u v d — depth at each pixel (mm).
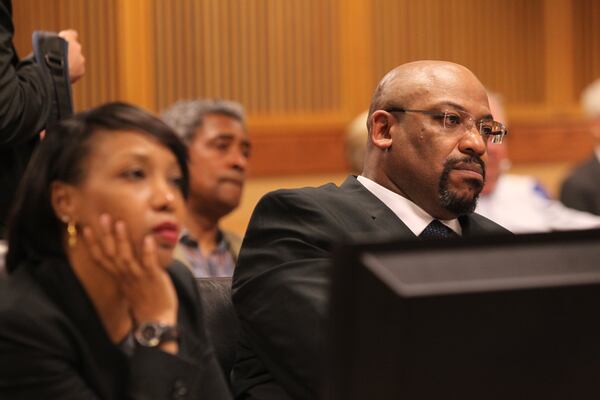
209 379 3865
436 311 2842
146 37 11008
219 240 8266
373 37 12492
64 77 5336
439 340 2859
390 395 2867
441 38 13000
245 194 11836
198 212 8102
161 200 3574
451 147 5117
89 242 3578
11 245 3734
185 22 11312
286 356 4621
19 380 3537
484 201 10016
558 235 2986
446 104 5137
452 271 2896
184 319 3992
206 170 8055
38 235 3697
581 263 2982
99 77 10711
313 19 12125
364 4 12398
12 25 5262
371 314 2865
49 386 3549
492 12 13430
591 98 12430
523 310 2904
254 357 4941
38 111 5141
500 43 13523
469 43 13242
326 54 12219
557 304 2930
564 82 14086
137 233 3562
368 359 2879
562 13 13984
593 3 14312
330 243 4918
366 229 5051
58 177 3617
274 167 11977
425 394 2879
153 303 3617
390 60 12609
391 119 5246
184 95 11336
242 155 8211
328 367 2914
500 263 2928
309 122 12133
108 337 3680
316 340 4535
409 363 2852
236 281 5016
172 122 8180
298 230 4953
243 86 11750
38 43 5336
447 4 13039
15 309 3564
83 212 3588
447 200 5117
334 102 12305
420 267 2883
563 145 14141
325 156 12250
